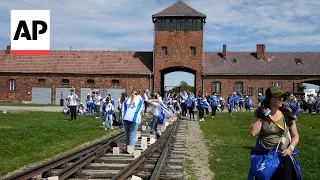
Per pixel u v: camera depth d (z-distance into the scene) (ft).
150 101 60.90
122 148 49.80
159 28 192.03
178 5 194.59
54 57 201.77
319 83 210.79
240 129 82.28
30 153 46.24
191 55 191.93
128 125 46.65
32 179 31.65
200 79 192.65
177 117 111.24
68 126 79.61
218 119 111.65
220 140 63.82
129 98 47.24
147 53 204.23
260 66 198.29
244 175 36.01
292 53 206.90
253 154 20.89
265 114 20.35
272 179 20.12
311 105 135.03
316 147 54.19
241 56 204.95
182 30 191.93
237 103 153.99
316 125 90.43
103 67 195.21
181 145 55.21
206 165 41.37
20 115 108.78
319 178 34.06
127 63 197.36
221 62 201.05
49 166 34.60
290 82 193.57
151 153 45.50
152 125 61.52
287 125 20.65
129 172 32.78
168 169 36.01
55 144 54.85
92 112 129.49
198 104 107.96
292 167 20.34
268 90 20.77
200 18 191.11
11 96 195.93
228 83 193.26
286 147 20.49
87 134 68.54
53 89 194.08
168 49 191.83
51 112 127.34
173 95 126.93
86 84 193.57
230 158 45.65
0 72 195.21
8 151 46.06
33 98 194.70
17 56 201.98
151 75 191.31
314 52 206.90
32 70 194.70
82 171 34.63
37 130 69.00
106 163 39.58
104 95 192.75
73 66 196.44
